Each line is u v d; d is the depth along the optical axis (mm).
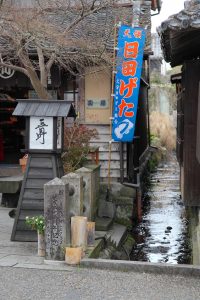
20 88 14141
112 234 9727
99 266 6340
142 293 5414
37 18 9586
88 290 5516
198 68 8516
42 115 7590
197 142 7656
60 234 6539
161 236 11844
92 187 8938
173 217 14062
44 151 7707
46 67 10312
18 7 11117
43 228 6789
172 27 5793
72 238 6809
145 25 13664
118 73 11594
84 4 9953
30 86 13336
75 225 6770
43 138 7703
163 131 31453
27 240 7730
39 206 7715
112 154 12852
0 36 10375
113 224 10727
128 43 11531
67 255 6445
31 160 7805
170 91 35500
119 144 12531
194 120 8625
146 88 21391
